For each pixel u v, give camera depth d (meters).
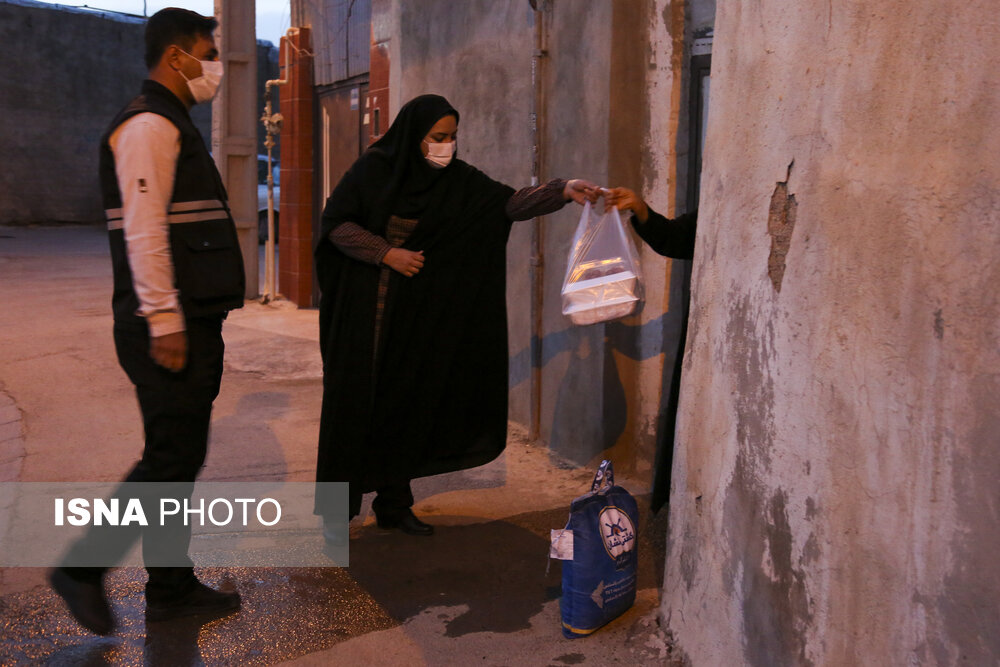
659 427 4.05
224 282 2.63
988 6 1.64
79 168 20.52
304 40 8.26
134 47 20.92
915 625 1.74
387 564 3.29
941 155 1.71
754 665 2.18
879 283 1.82
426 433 3.42
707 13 3.70
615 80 3.89
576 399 4.32
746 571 2.22
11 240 16.20
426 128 3.22
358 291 3.28
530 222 4.54
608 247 3.10
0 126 19.20
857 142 1.88
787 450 2.06
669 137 3.88
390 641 2.72
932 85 1.73
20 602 2.90
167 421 2.60
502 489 4.05
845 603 1.89
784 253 2.09
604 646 2.68
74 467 4.16
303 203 8.43
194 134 2.60
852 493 1.87
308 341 6.89
